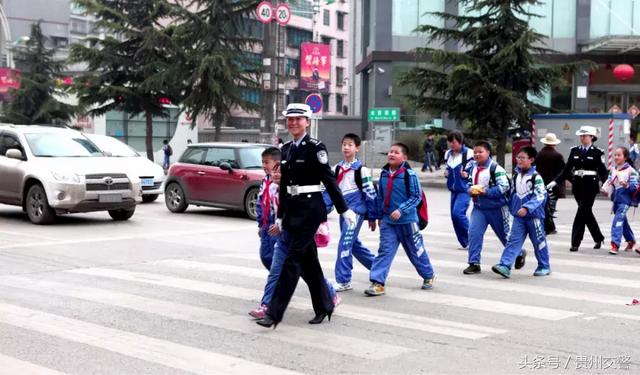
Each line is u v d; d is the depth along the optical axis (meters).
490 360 5.79
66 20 78.19
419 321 7.09
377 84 39.16
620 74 35.53
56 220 15.85
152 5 36.06
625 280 9.38
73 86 36.38
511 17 27.30
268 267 7.89
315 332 6.66
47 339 6.38
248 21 35.50
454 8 38.50
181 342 6.30
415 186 8.28
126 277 9.38
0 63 45.25
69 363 5.69
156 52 35.44
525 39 26.17
